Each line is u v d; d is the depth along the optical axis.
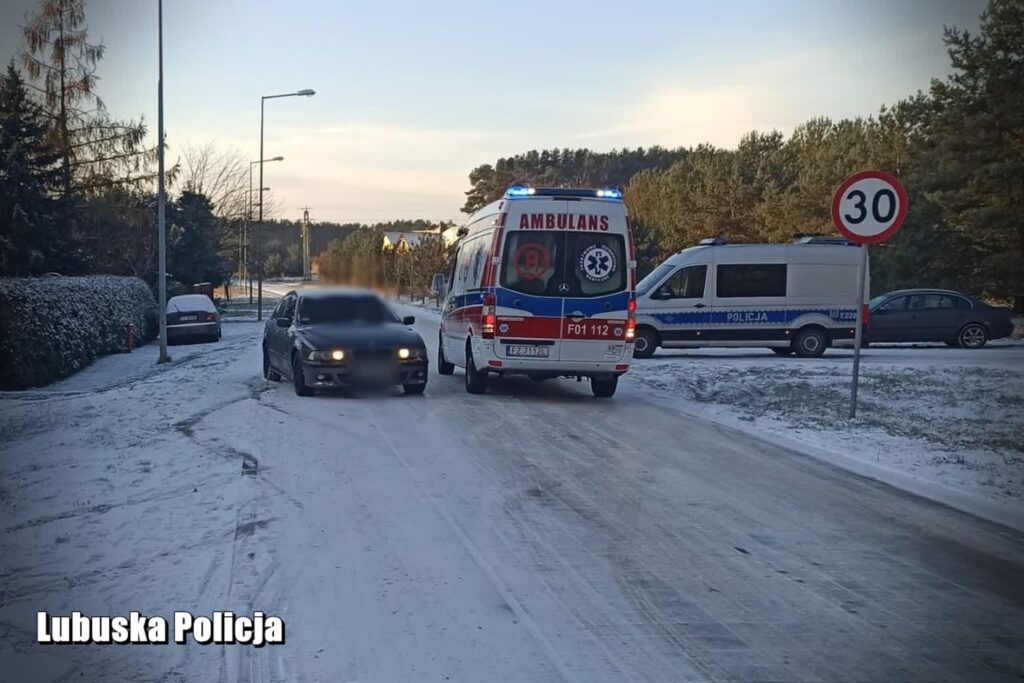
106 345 26.70
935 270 34.47
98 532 7.17
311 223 41.97
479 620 5.48
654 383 17.05
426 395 14.95
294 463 9.60
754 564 6.61
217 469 9.30
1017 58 30.73
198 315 30.95
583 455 10.30
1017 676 4.84
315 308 15.55
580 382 17.41
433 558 6.61
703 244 23.52
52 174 37.03
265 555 6.63
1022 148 30.28
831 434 11.75
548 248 14.09
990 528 7.62
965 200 31.55
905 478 9.44
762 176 54.53
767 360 22.03
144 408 13.27
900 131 43.59
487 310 14.07
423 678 4.72
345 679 4.71
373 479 8.94
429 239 53.00
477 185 78.44
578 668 4.86
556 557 6.68
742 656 5.04
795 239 24.36
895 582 6.27
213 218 49.34
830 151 47.41
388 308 15.88
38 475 9.09
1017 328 30.98
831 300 22.84
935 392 15.32
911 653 5.11
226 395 14.68
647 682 4.70
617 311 14.15
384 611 5.61
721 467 9.82
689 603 5.82
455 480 8.95
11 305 19.23
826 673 4.84
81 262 35.69
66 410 13.70
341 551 6.73
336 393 14.98
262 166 45.25
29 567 6.42
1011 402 14.30
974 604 5.88
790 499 8.48
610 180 81.75
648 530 7.39
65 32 38.25
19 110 36.00
